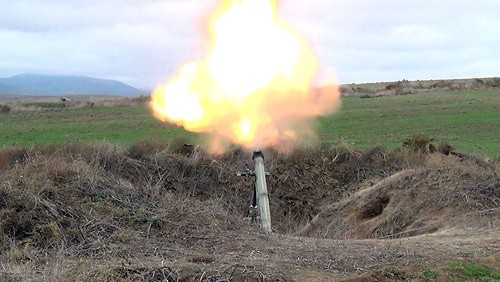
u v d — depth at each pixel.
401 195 17.58
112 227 11.59
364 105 45.19
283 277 9.30
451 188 16.58
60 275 8.93
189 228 11.91
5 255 10.16
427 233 14.37
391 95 53.28
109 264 9.66
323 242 12.10
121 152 22.36
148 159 22.75
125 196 13.12
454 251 11.00
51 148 21.25
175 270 9.28
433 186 17.14
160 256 10.41
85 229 11.38
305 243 11.90
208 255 10.43
